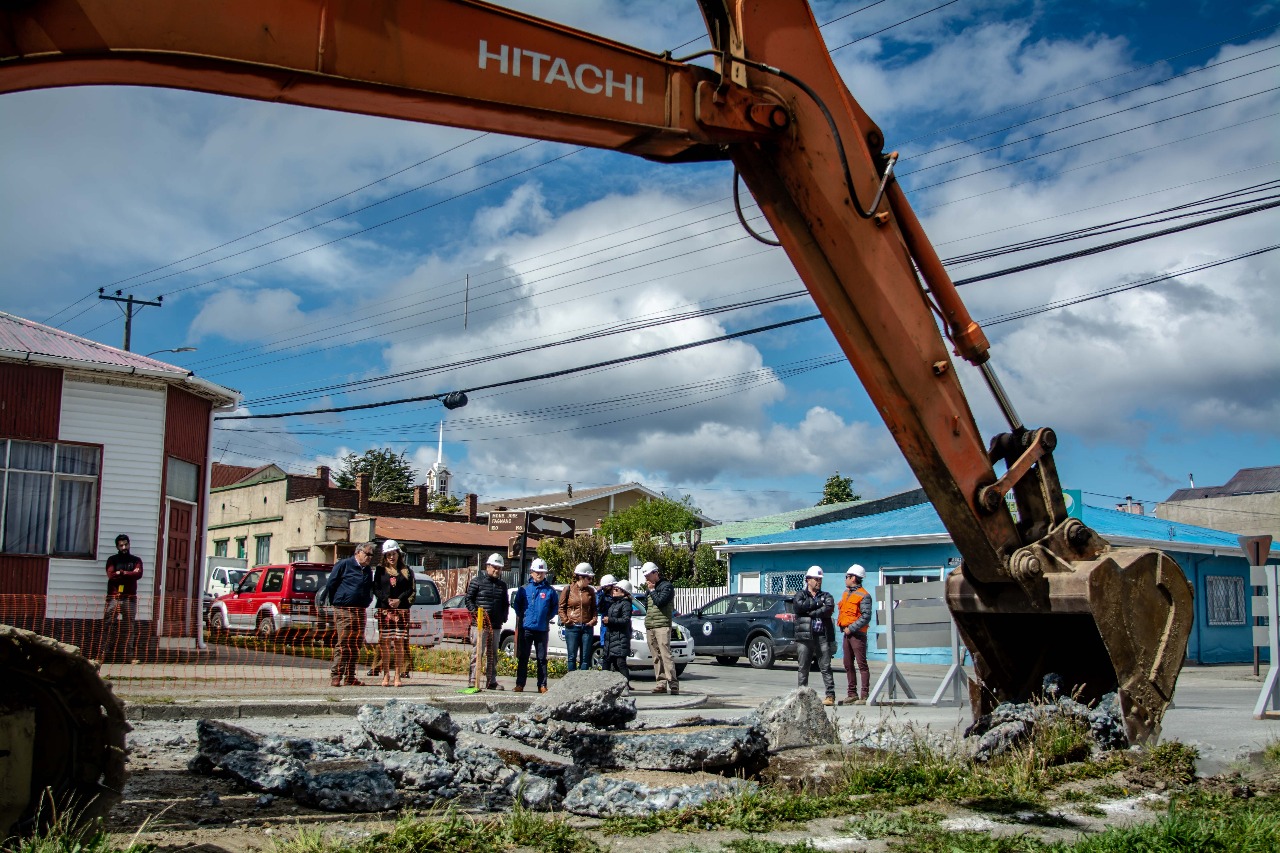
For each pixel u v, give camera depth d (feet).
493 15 15.98
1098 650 25.67
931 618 46.16
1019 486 23.48
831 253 20.16
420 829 15.74
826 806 19.30
